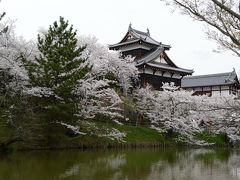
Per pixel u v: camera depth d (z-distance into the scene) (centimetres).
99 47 2981
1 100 1880
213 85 5012
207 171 1524
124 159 1831
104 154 2025
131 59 3616
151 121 3181
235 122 840
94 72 2727
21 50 2044
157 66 3972
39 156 1742
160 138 2969
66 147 2166
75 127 2028
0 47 1942
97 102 2291
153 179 1260
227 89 4950
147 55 4322
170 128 3023
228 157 2244
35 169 1366
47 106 1877
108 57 3084
